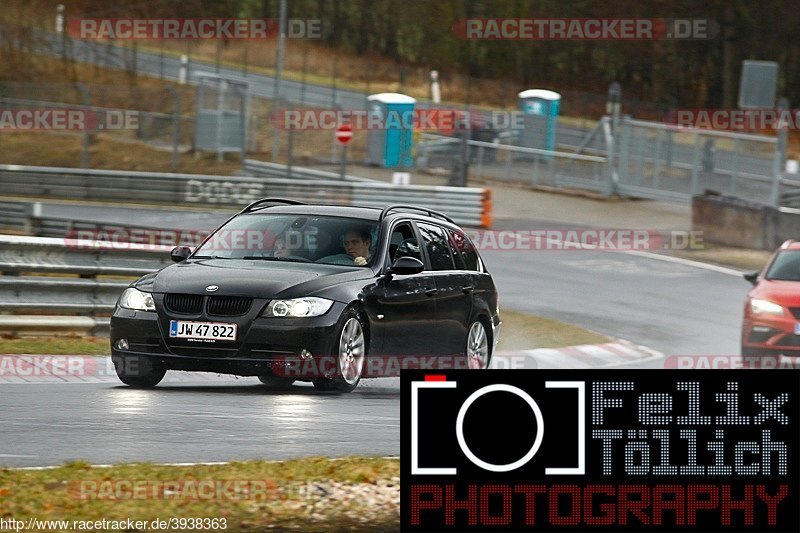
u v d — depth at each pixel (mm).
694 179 130625
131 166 163000
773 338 55375
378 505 22562
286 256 39594
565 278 91812
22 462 25047
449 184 140125
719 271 98250
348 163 161000
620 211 131750
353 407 35812
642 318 76688
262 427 31078
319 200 124562
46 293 50750
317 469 25281
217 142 163125
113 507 21188
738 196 127188
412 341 40656
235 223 40938
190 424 30891
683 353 65250
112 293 53312
